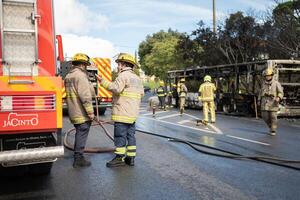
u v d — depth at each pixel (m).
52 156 5.36
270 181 6.21
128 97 7.07
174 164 7.30
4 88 5.07
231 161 7.62
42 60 5.38
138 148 8.95
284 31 23.47
